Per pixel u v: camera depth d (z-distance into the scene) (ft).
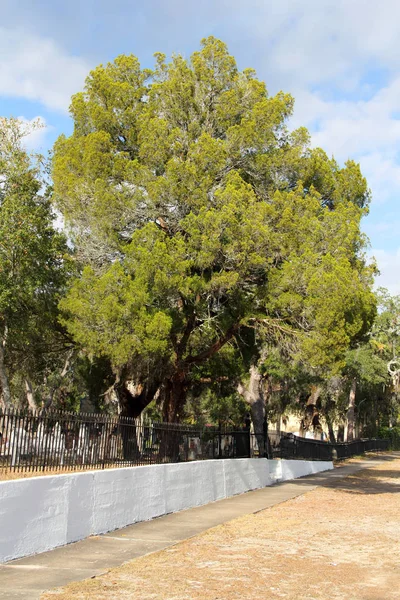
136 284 65.05
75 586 23.91
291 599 23.18
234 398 154.30
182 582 25.36
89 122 80.43
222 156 71.67
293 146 78.23
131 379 87.30
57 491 32.30
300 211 71.92
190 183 69.41
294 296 67.82
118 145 79.25
